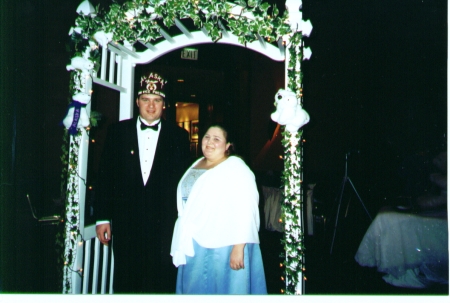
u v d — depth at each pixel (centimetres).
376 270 379
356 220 514
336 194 534
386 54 506
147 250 263
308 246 487
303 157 245
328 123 596
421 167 456
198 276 226
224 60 724
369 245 384
